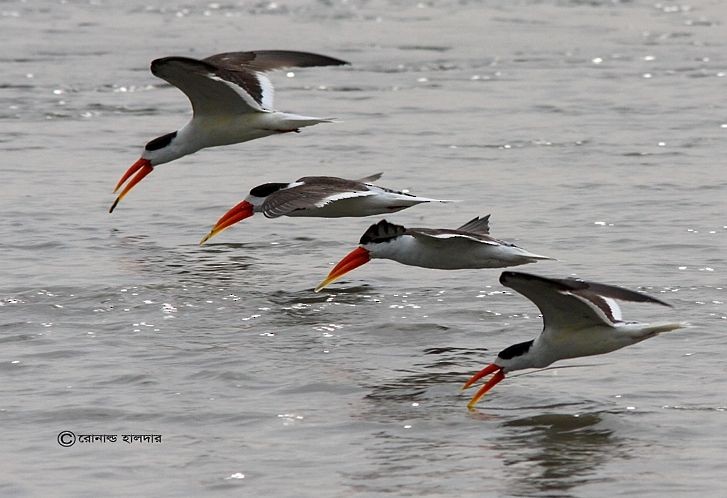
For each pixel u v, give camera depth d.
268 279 15.61
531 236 17.28
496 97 27.36
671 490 9.86
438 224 17.95
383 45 33.62
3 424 11.22
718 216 18.17
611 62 31.39
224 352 13.05
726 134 23.69
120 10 38.69
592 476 10.13
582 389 11.98
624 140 23.25
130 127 24.59
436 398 11.84
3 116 25.25
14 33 34.28
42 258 16.39
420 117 25.45
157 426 11.19
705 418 11.20
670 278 15.34
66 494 9.91
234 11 38.91
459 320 14.03
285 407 11.62
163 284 15.29
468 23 37.22
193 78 14.97
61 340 13.36
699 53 32.59
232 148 23.14
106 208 19.00
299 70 30.50
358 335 13.61
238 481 10.10
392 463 10.42
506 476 10.15
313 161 21.97
